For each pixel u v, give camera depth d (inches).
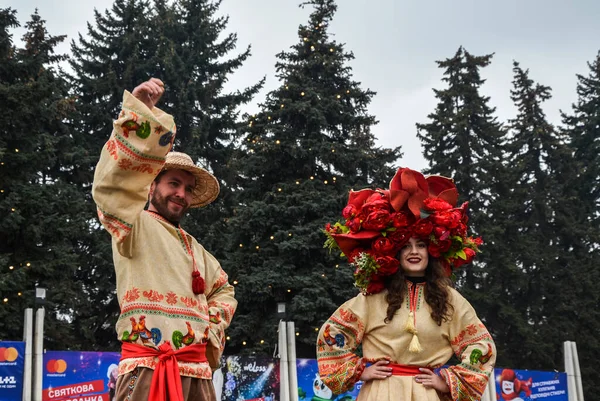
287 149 885.2
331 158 889.5
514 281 1099.9
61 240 798.5
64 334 796.0
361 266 216.5
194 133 1073.5
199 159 1093.1
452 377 209.3
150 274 183.9
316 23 995.3
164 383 176.2
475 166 1146.7
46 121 928.9
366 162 917.8
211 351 193.5
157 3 1250.6
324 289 782.5
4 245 773.9
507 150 1253.1
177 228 195.3
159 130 175.6
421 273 220.8
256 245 850.8
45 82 825.5
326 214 846.5
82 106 1058.7
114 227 175.5
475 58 1225.4
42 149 865.5
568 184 1294.3
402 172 219.8
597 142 1395.2
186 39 1194.0
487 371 211.8
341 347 217.2
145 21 1161.4
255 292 790.5
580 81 1457.9
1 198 770.8
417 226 217.0
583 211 1293.1
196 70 1193.4
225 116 1144.8
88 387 434.9
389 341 212.7
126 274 184.5
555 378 633.6
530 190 1274.6
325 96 954.1
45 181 971.9
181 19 1211.9
